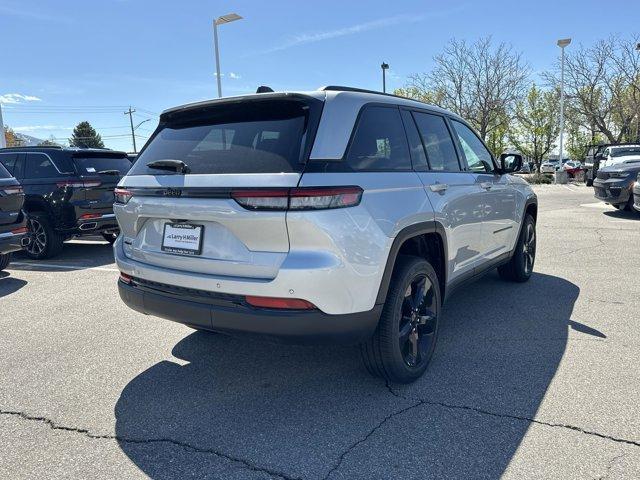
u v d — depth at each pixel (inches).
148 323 182.4
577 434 105.5
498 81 1176.8
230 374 138.4
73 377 137.6
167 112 133.3
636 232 372.8
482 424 110.3
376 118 127.3
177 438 107.5
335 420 113.3
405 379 128.4
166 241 120.6
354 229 107.3
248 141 113.7
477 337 161.6
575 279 234.1
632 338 158.6
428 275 133.7
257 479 93.7
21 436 108.9
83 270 278.7
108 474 95.6
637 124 1249.4
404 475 93.8
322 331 105.8
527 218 222.8
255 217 104.0
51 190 303.0
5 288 238.5
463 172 164.6
